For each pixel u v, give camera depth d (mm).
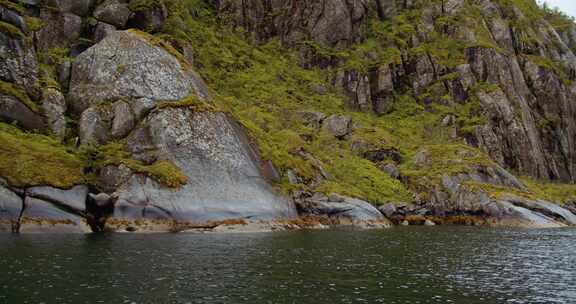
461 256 39875
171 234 49406
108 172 53781
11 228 44531
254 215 57938
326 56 127688
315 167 77812
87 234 46531
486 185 87938
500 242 51344
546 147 137625
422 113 123938
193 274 28391
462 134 118375
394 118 122125
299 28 131125
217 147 61188
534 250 44500
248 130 69562
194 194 55531
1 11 62594
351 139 100938
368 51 133125
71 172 51438
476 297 25266
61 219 47406
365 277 29422
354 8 138500
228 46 117562
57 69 68062
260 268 31047
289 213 63625
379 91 125875
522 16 162625
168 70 66688
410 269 32812
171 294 23734
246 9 127312
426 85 131000
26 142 51781
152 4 95500
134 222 50812
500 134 124812
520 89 139875
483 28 147000
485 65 136125
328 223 68250
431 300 24422
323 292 25219
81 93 64750
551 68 147875
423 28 144500
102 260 31672
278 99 106438
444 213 86188
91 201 51000
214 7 125500
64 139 59750
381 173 90750
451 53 138625
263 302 22938
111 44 68125
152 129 59969
